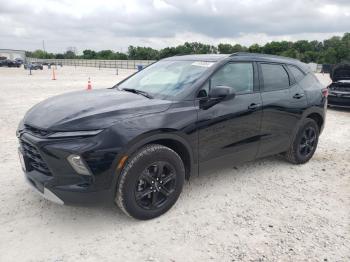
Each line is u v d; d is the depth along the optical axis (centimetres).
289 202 414
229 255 307
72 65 7950
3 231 334
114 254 305
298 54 8081
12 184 439
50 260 295
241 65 447
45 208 380
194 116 375
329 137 748
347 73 1112
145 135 334
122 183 330
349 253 314
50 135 317
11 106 1053
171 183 370
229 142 420
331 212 391
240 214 381
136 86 452
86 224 352
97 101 373
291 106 496
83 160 307
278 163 553
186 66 442
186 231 344
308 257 307
